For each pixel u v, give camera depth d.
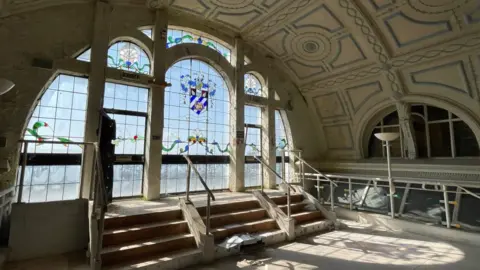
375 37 5.61
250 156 7.19
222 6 5.62
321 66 7.03
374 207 5.96
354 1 5.06
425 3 4.64
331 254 3.94
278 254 3.94
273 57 7.57
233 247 3.87
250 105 7.32
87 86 4.85
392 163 6.63
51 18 4.49
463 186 4.95
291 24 6.11
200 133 6.29
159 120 5.45
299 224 5.12
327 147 8.27
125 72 5.09
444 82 5.55
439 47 5.18
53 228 3.60
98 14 4.89
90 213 3.74
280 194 6.11
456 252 4.01
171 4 5.50
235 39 6.89
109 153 4.48
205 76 6.49
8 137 3.98
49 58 4.42
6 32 4.11
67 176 4.57
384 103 6.67
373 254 3.94
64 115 4.61
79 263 3.28
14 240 3.33
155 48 5.51
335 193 7.00
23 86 4.17
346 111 7.43
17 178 4.10
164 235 3.84
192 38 6.38
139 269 3.06
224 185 6.62
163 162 5.65
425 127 6.30
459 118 5.73
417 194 5.58
